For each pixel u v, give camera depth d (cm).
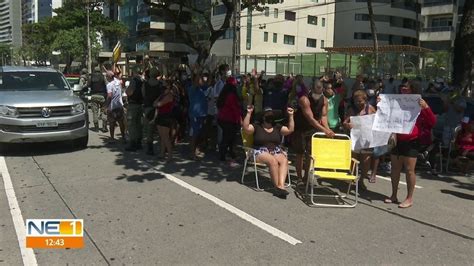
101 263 446
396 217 606
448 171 918
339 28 6325
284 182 700
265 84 1231
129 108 1019
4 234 520
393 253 483
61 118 957
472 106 977
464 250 497
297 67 3123
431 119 645
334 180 807
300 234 531
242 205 638
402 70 2522
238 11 2358
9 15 10906
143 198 662
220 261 454
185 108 1177
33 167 852
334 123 859
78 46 5362
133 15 6756
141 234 522
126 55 6128
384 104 658
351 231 546
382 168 916
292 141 759
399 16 6269
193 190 709
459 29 1281
